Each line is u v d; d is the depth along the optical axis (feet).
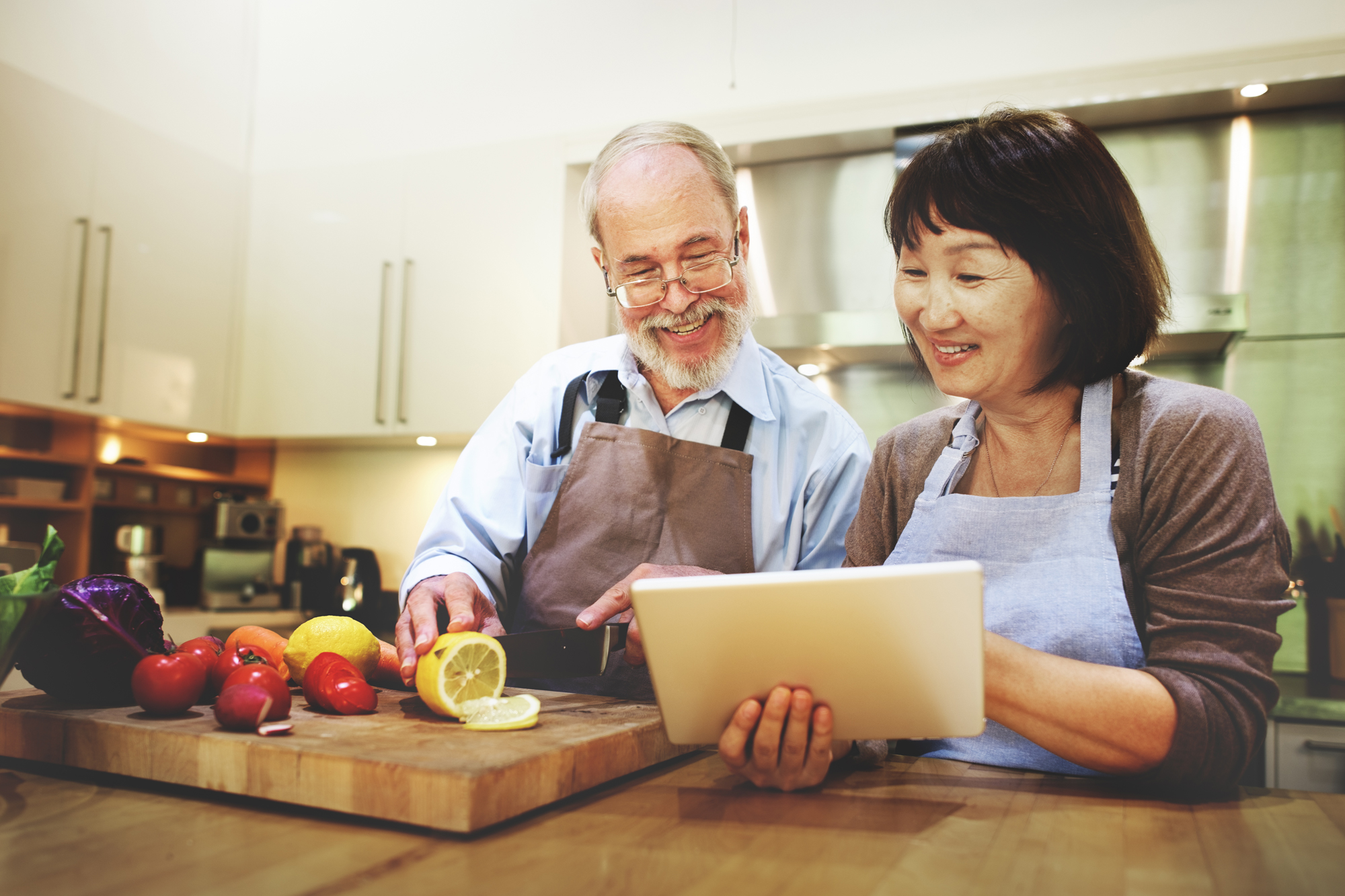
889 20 8.57
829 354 8.05
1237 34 7.57
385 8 10.41
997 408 3.14
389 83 10.30
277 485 11.00
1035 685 2.47
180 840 2.10
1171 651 2.55
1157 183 7.66
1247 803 2.48
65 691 2.91
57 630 2.83
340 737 2.54
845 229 8.53
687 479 4.10
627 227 3.76
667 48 9.29
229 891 1.77
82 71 9.09
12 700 3.09
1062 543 2.90
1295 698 5.97
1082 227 2.76
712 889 1.81
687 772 2.84
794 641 2.29
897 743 3.28
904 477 3.44
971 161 2.82
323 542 10.30
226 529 9.77
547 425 4.43
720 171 3.92
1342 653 6.56
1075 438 3.13
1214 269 7.50
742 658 2.34
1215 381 7.49
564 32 9.68
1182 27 7.71
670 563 4.09
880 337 7.48
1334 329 7.26
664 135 3.84
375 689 3.44
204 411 9.48
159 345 9.00
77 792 2.52
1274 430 7.34
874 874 1.90
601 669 3.10
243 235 9.95
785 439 4.29
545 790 2.36
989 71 8.19
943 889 1.82
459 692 2.84
